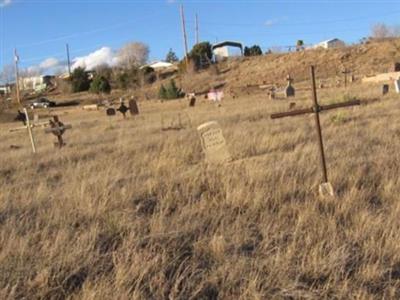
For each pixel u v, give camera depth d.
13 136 28.53
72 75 114.75
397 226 6.54
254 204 7.64
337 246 6.00
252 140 13.81
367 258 5.78
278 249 5.96
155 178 9.84
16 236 6.75
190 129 20.09
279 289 5.21
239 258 5.86
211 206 7.86
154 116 33.88
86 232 6.73
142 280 5.43
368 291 5.14
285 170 9.34
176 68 108.56
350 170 9.40
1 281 5.55
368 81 54.56
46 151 17.23
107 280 5.39
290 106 26.52
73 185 9.60
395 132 14.02
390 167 9.65
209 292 5.28
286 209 7.45
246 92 63.78
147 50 133.00
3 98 101.94
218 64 98.38
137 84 101.44
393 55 75.38
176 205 8.18
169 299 5.15
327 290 5.14
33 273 5.69
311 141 13.35
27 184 11.05
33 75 139.50
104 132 23.73
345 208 7.27
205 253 6.11
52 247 6.20
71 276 5.62
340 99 27.61
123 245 6.29
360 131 14.62
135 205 8.27
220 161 11.06
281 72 81.75
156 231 6.78
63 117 53.19
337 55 80.38
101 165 12.30
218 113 29.16
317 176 8.95
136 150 14.76
